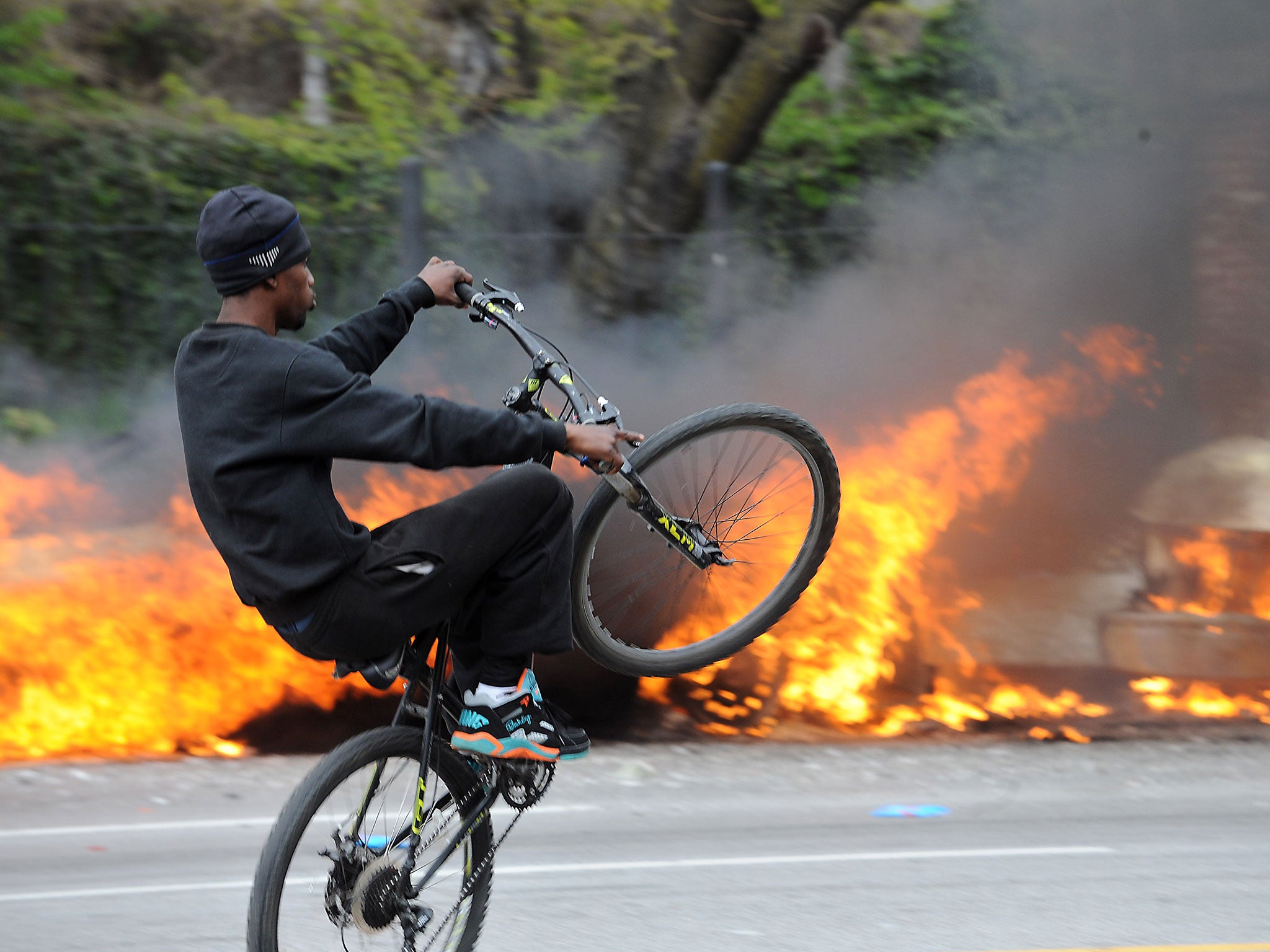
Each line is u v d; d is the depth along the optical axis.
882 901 16.80
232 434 11.20
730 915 16.30
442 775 13.59
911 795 21.94
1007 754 24.38
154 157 33.03
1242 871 17.91
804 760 24.09
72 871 18.22
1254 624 26.70
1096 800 21.56
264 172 33.34
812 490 15.23
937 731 26.55
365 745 12.85
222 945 15.53
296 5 34.12
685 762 23.94
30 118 32.97
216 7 36.44
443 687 13.43
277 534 11.34
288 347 11.34
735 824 20.28
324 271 30.38
